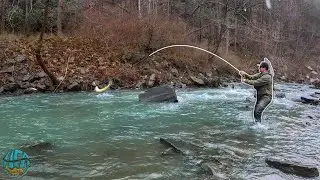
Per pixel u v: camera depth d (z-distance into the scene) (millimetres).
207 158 6324
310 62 35562
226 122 9586
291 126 9250
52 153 6480
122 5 26297
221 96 15094
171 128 8719
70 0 22984
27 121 9172
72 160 6113
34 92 14742
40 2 22500
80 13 22422
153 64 19812
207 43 25047
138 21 21281
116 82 17219
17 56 16453
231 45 31047
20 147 6668
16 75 15477
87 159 6184
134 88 17203
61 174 5438
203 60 22250
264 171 5746
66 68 16938
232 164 6062
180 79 19328
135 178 5328
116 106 11789
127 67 18656
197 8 27031
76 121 9297
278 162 5934
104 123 9125
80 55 18297
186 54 22062
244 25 31875
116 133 8094
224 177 5402
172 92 13031
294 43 37531
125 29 20828
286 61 32969
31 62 16484
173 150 6758
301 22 39781
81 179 5254
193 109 11586
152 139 7605
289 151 6902
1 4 19922
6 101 12406
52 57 17438
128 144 7180
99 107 11531
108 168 5746
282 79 27750
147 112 10852
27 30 20406
